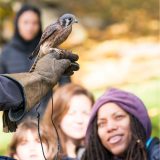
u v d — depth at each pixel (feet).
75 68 16.61
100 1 100.42
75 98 25.84
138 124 22.80
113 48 82.79
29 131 23.58
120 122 22.66
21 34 39.34
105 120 22.76
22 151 23.52
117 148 22.66
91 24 96.37
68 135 25.62
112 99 22.72
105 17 99.09
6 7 81.87
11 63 39.09
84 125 25.73
